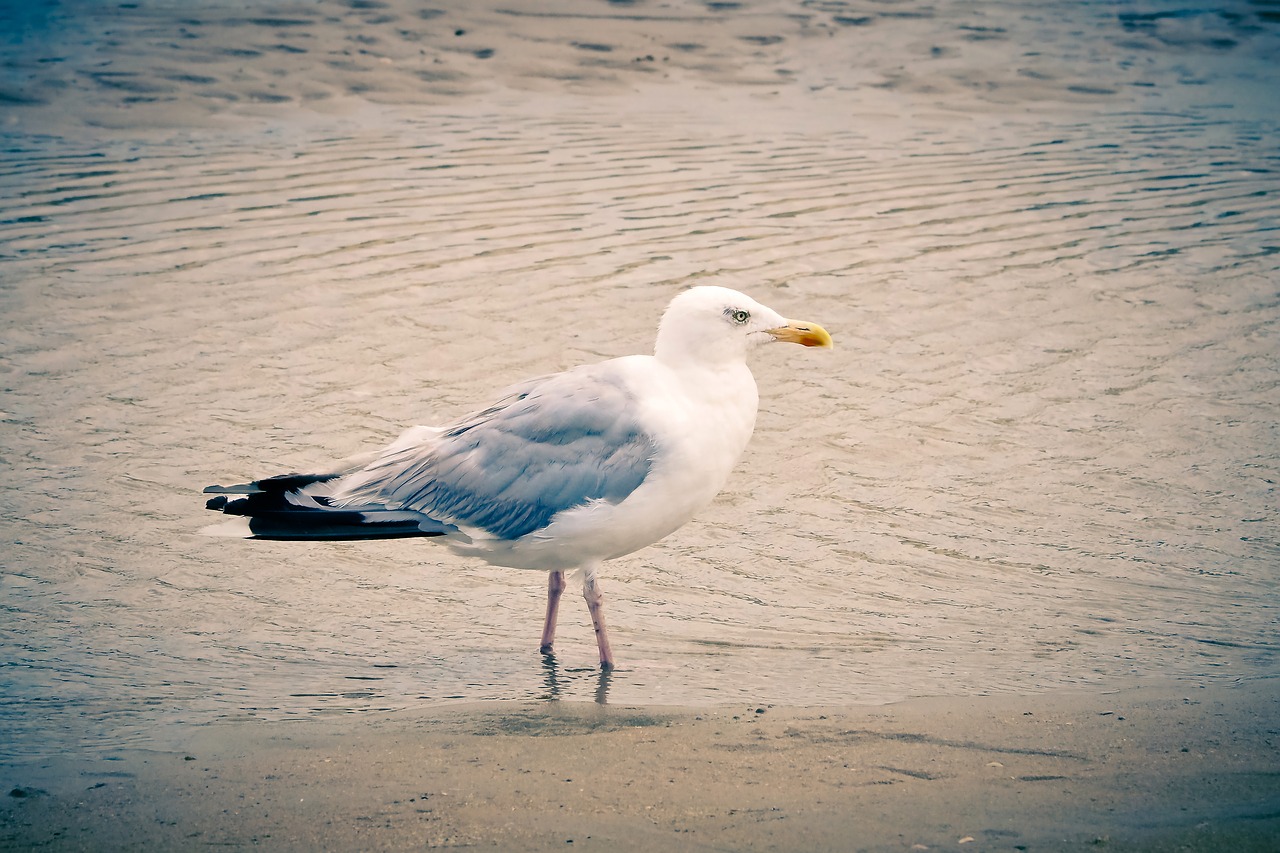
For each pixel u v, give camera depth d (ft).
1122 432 45.39
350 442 44.01
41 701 30.09
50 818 24.58
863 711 29.53
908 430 45.75
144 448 43.50
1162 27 107.55
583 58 94.89
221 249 60.75
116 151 74.13
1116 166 75.87
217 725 29.07
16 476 41.47
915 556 37.93
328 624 34.76
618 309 54.80
